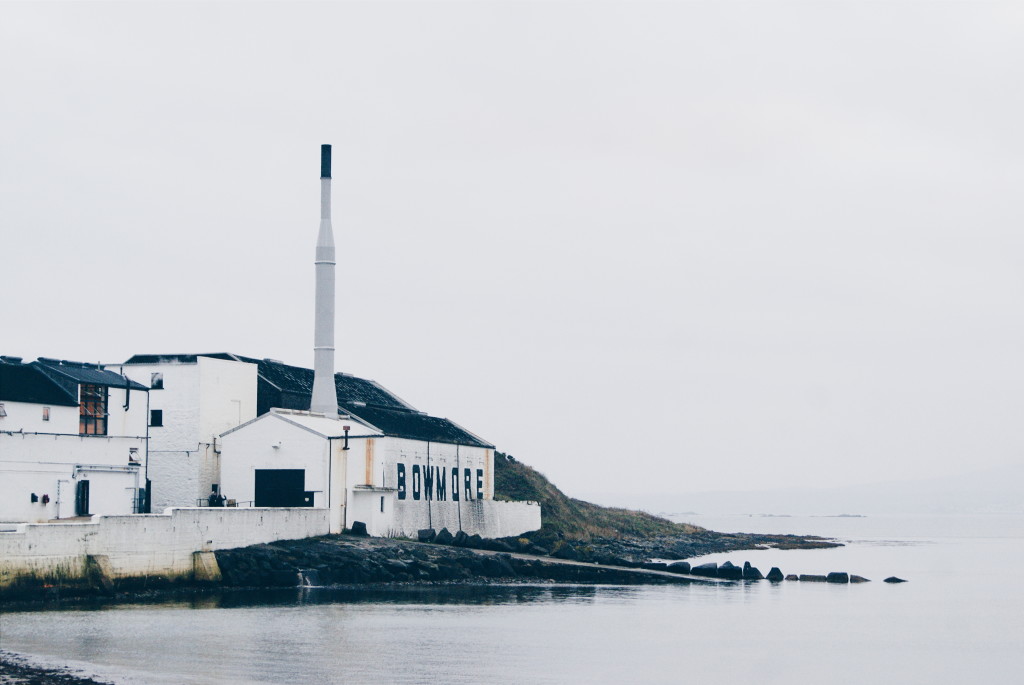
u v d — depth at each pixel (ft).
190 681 159.84
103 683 155.84
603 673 176.96
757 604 271.08
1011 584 350.43
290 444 311.06
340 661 177.88
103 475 277.23
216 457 330.75
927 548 605.73
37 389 263.70
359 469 320.70
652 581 322.96
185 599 239.09
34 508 258.16
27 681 155.43
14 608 212.23
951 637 225.15
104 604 225.15
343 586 272.31
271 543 281.33
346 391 407.85
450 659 182.91
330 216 381.19
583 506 567.18
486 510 402.11
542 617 234.58
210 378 330.34
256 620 214.28
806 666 189.47
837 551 564.30
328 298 373.61
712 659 192.24
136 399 290.15
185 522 252.42
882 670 188.44
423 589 277.64
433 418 426.92
